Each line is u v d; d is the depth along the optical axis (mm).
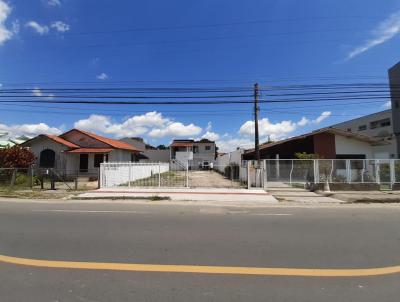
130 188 20844
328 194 18484
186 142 68938
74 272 5074
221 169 42812
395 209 12766
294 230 8281
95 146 32906
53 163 30531
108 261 5613
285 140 31000
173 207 12789
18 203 13953
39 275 4945
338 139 30234
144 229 8227
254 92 23547
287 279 4840
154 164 35750
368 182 21281
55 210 11586
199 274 5016
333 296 4238
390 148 42531
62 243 6805
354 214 11219
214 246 6625
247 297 4195
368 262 5691
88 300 4090
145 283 4645
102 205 13297
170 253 6113
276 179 22781
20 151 24406
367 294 4309
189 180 29344
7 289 4422
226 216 10469
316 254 6141
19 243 6801
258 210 12156
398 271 5223
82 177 31172
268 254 6109
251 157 38750
